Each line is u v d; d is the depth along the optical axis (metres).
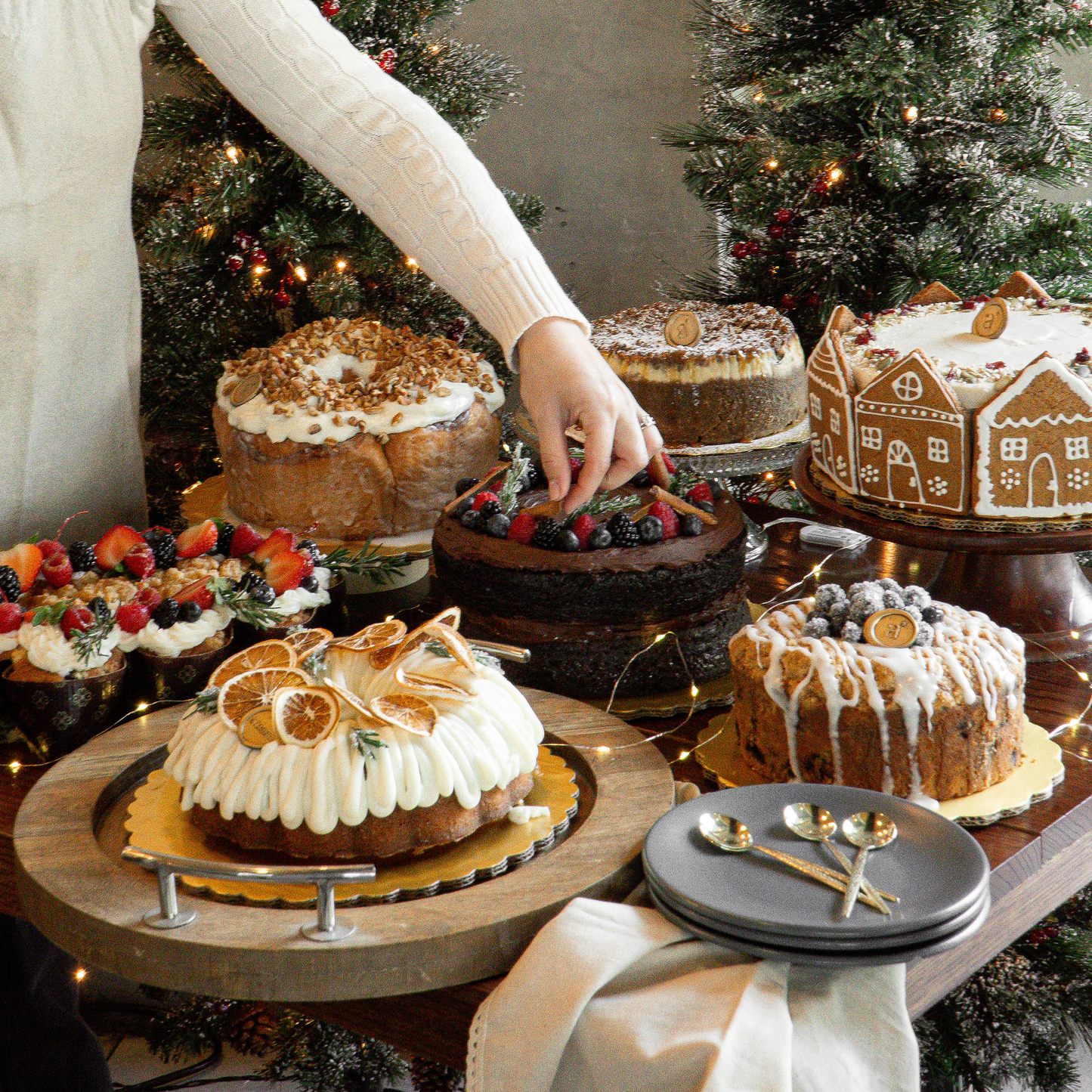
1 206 1.46
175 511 2.53
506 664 1.40
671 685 1.40
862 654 1.17
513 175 3.42
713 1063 0.85
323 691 1.11
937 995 1.04
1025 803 1.16
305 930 0.96
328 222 2.38
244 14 1.47
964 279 2.39
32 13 1.42
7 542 1.63
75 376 1.63
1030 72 2.44
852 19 2.42
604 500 1.50
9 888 1.21
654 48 3.27
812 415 1.64
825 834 1.04
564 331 1.36
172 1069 2.40
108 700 1.33
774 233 2.39
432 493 1.79
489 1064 0.91
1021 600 1.54
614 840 1.08
